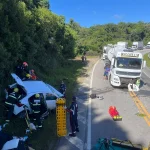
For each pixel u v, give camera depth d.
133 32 117.56
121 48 28.64
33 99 11.02
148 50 87.50
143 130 11.29
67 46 34.16
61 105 9.98
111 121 12.19
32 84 12.66
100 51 66.81
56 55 27.41
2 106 11.74
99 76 26.80
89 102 15.52
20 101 10.99
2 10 13.67
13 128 10.09
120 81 19.98
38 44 20.19
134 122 12.27
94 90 19.38
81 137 10.09
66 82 21.33
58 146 9.18
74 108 10.12
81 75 26.75
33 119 10.73
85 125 11.45
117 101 16.23
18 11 15.26
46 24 22.94
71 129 10.35
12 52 15.07
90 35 105.25
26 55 17.77
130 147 7.96
